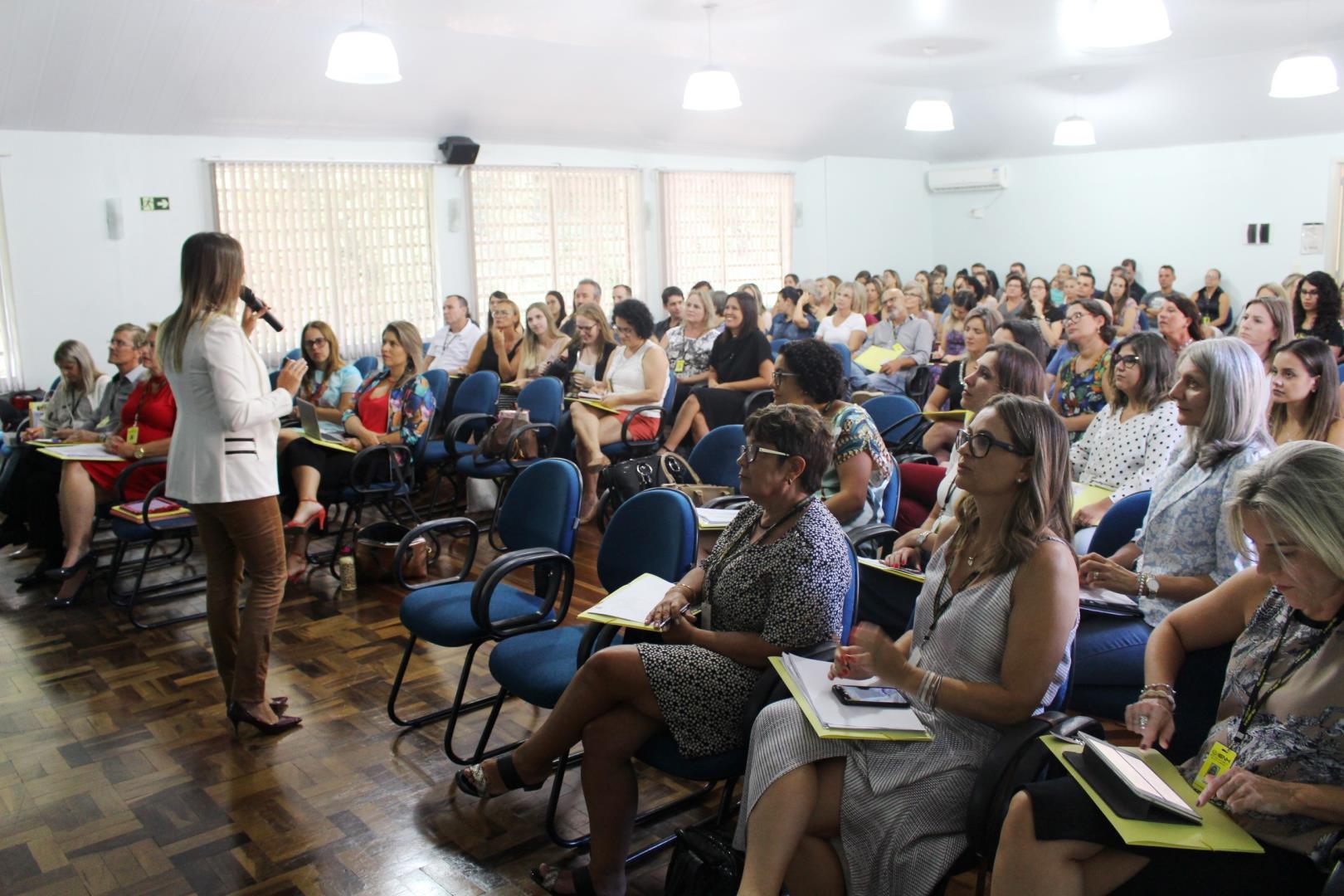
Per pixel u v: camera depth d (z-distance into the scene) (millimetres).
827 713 1831
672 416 6043
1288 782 1485
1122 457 3199
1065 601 1776
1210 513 2299
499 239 9109
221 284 2768
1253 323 3990
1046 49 8242
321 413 4969
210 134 7438
